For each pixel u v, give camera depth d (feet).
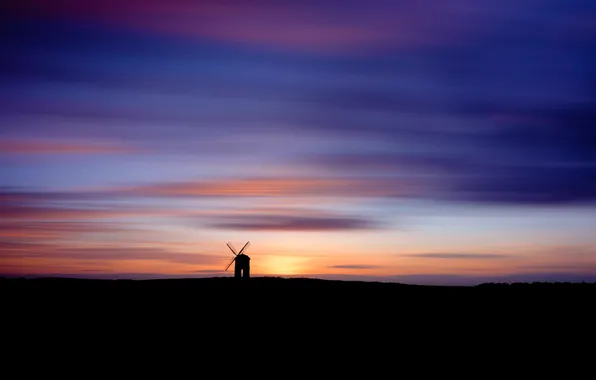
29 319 147.02
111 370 108.06
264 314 160.45
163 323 146.72
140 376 105.09
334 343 130.62
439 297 187.62
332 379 105.91
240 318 154.71
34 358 114.01
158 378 104.22
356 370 111.45
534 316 158.92
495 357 121.08
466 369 112.78
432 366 114.21
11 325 140.05
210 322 149.28
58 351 119.03
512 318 156.87
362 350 125.49
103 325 143.02
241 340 131.95
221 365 112.98
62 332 134.51
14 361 111.75
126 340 129.29
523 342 132.36
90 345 124.47
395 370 111.86
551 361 118.11
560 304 174.19
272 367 112.57
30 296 178.91
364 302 178.91
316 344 129.59
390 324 150.00
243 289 199.41
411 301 181.16
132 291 192.54
